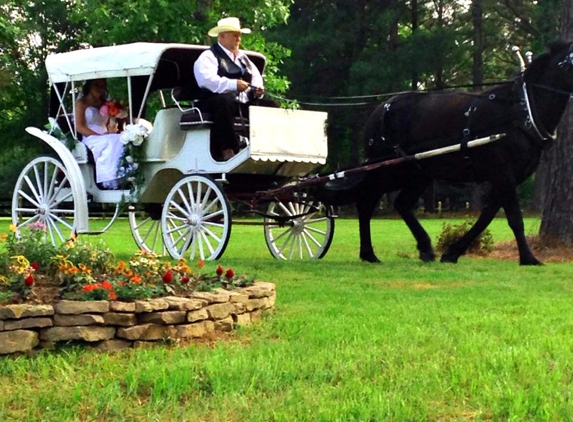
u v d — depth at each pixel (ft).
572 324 24.17
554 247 50.80
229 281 24.90
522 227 41.83
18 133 155.74
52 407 15.67
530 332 22.85
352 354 19.74
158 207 45.44
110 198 44.04
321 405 15.70
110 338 19.94
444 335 22.25
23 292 20.24
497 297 30.04
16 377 17.51
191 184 41.42
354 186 42.98
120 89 65.16
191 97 43.39
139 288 21.38
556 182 51.13
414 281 34.78
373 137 44.45
